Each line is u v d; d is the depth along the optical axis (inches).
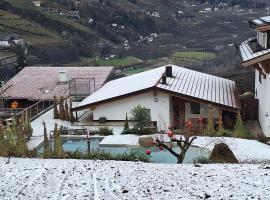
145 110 891.4
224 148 634.8
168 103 954.7
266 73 858.1
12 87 1314.0
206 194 429.7
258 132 896.9
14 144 674.2
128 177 488.1
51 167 534.3
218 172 506.6
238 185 455.5
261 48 956.6
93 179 481.4
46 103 1214.3
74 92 1224.8
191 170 518.9
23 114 923.4
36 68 1508.4
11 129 708.7
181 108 975.6
